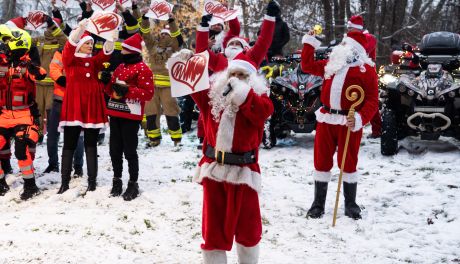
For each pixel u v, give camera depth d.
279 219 6.84
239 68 4.59
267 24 5.12
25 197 7.55
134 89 7.36
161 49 11.14
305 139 12.01
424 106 9.88
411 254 5.79
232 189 4.61
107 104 7.54
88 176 7.77
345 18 24.52
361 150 10.62
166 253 5.73
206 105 4.76
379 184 8.23
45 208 7.12
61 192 7.73
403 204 7.32
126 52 7.41
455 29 27.08
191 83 4.62
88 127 7.60
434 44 10.74
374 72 6.73
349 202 6.90
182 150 10.91
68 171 7.77
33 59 7.64
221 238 4.66
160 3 10.35
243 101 4.46
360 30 6.77
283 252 5.84
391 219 6.79
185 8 19.53
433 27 27.92
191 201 7.40
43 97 10.25
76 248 5.73
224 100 4.57
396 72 10.95
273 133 11.05
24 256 5.49
